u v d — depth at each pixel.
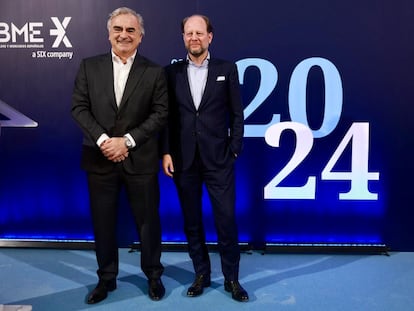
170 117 2.33
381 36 2.90
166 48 2.96
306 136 3.00
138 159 2.23
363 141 3.00
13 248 3.10
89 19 2.96
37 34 2.98
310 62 2.94
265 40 2.93
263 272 2.71
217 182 2.29
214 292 2.44
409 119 2.97
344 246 3.01
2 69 3.02
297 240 3.10
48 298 2.37
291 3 2.90
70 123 3.05
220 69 2.26
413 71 2.92
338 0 2.88
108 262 2.38
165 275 2.68
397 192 3.03
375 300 2.34
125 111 2.19
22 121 3.06
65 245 3.08
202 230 2.45
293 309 2.24
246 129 3.01
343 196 3.04
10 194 3.11
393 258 2.94
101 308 2.27
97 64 2.21
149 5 2.93
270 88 2.97
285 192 3.06
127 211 3.12
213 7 2.91
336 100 2.97
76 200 3.11
